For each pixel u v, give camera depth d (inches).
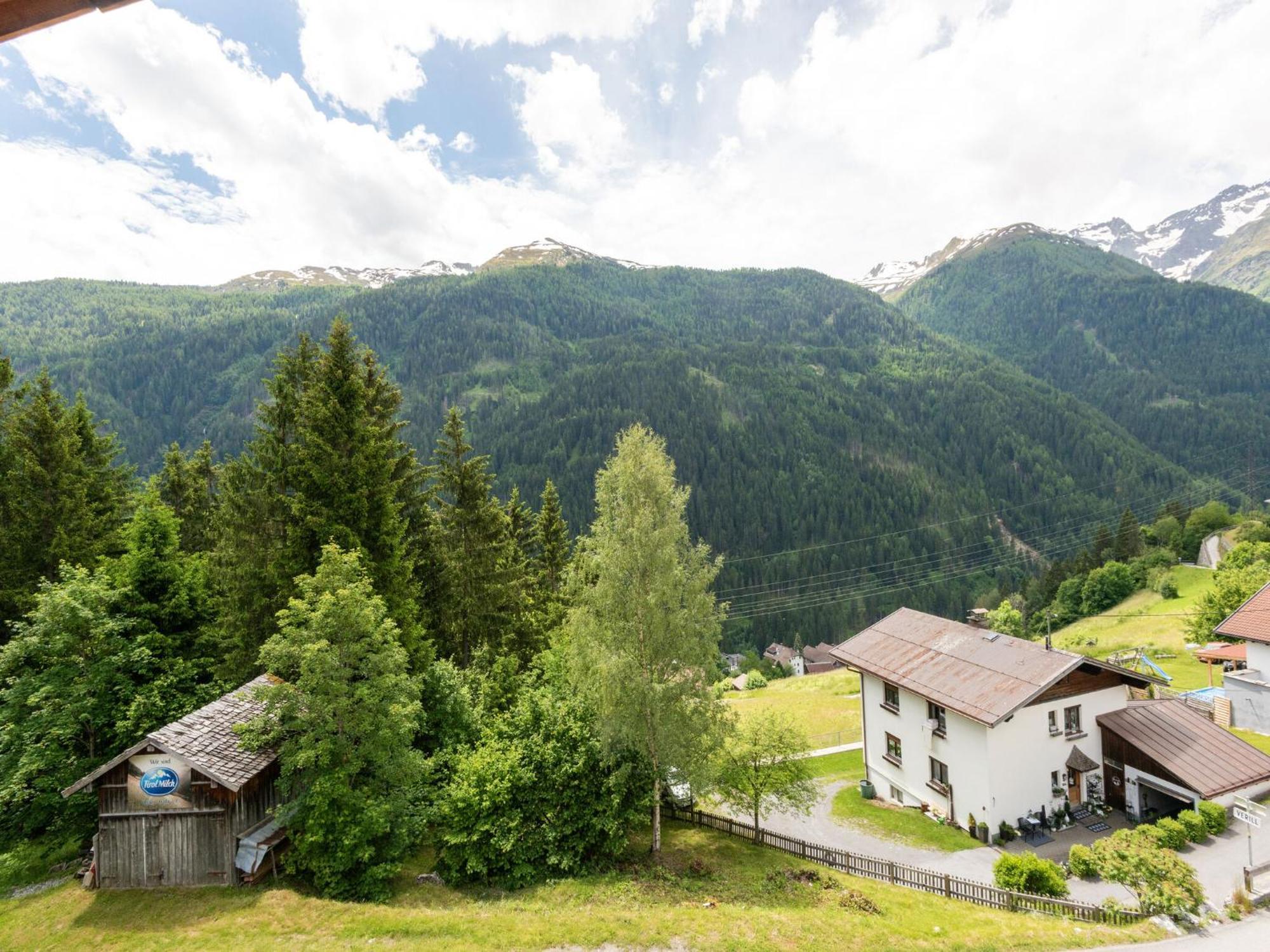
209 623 1142.3
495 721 993.5
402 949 634.2
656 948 650.2
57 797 852.0
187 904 719.7
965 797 1146.0
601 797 891.4
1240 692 1459.2
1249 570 2223.2
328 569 826.2
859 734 1800.0
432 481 1519.4
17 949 648.4
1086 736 1170.6
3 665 845.2
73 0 138.4
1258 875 849.5
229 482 1197.7
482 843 830.5
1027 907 805.2
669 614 916.6
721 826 1066.1
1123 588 3799.2
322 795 740.0
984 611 1432.1
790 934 687.1
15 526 1238.3
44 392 1392.7
